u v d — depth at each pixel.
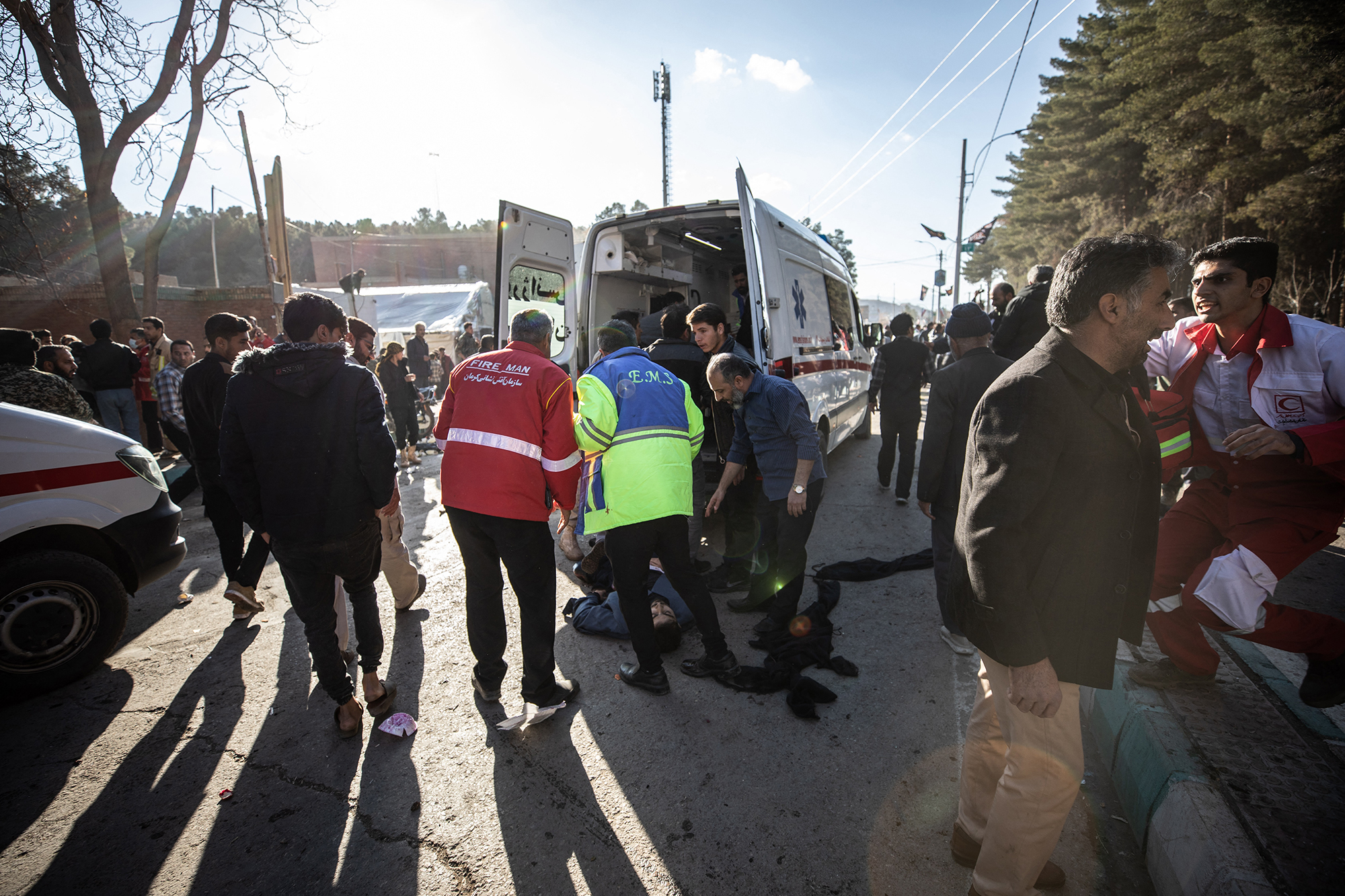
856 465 7.76
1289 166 14.56
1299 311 14.07
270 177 15.54
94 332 7.61
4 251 8.38
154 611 4.00
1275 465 2.14
